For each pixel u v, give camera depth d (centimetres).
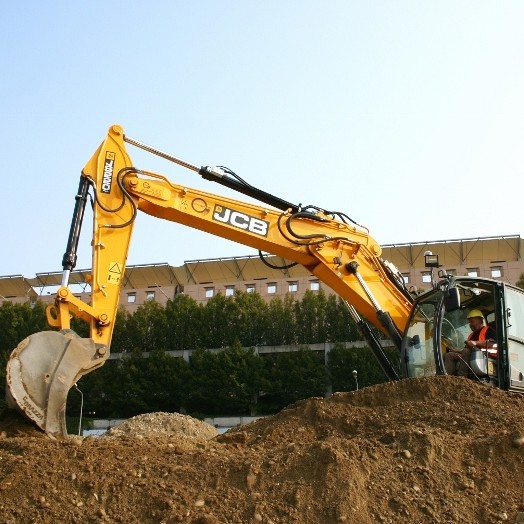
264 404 3844
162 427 1512
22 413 719
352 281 1002
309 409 795
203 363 3941
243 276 5300
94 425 3628
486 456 636
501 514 562
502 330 888
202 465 605
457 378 806
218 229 961
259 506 548
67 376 746
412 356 959
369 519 546
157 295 5375
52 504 546
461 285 919
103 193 901
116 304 860
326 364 3997
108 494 562
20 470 577
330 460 590
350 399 805
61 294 827
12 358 730
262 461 604
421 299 956
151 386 3925
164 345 4434
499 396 775
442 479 604
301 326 4384
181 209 941
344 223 1031
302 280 5203
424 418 740
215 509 547
